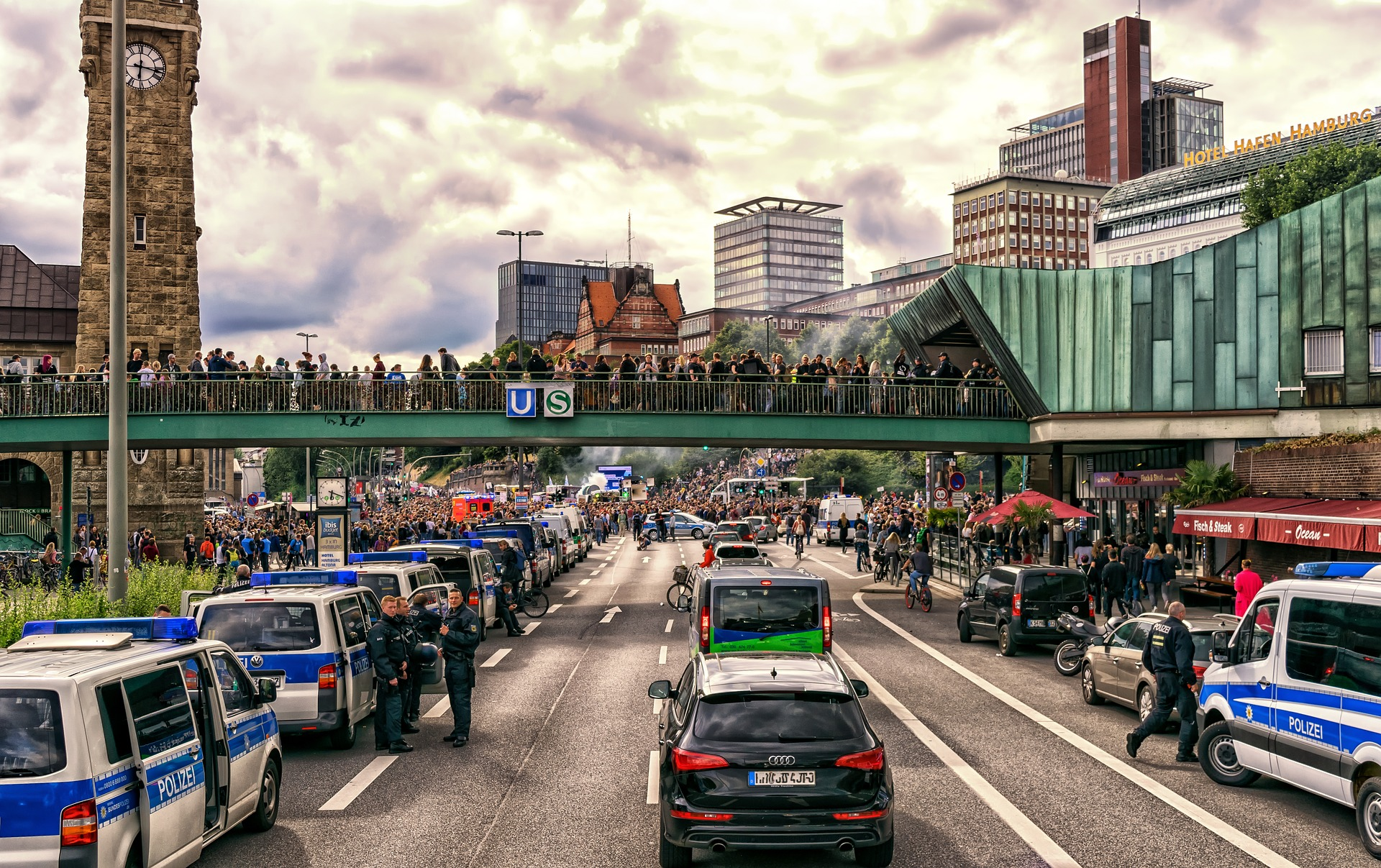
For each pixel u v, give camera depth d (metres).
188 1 57.28
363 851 9.90
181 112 57.19
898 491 100.56
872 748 8.79
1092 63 196.75
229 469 129.25
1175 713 15.36
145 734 8.25
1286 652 11.48
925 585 32.75
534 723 16.09
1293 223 33.97
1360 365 32.50
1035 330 36.72
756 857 9.72
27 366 69.88
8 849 7.25
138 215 56.47
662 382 34.84
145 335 56.28
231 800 9.73
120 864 7.64
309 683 13.82
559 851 9.83
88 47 55.88
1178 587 28.36
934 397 36.81
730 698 9.04
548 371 34.72
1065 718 16.38
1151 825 10.59
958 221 175.00
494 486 94.44
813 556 57.44
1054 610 22.89
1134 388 36.31
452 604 14.76
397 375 34.19
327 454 105.75
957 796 11.72
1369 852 9.70
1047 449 39.78
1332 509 25.12
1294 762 11.07
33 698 7.51
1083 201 169.75
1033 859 9.50
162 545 55.88
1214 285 35.34
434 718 16.61
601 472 118.50
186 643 9.52
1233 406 34.91
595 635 26.98
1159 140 198.75
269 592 14.51
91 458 57.22
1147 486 41.16
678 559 58.28
